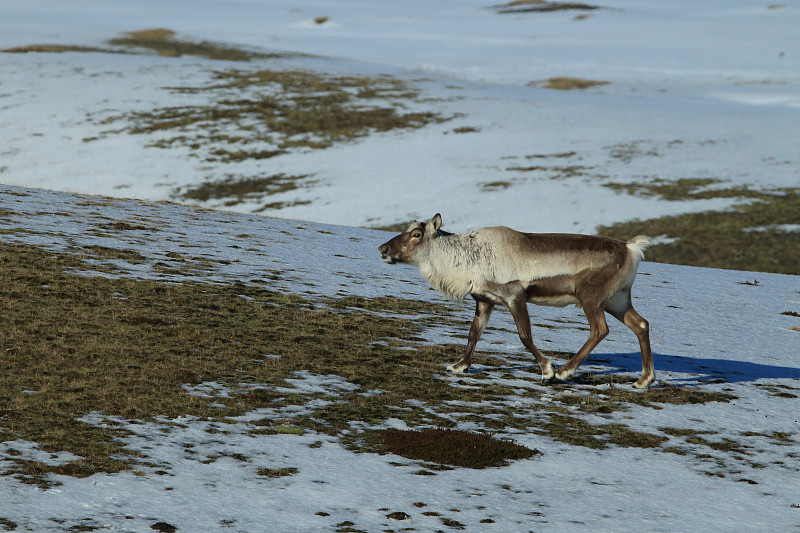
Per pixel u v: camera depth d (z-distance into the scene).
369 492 31.28
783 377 54.75
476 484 32.94
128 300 58.12
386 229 158.25
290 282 72.50
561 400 45.59
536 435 39.44
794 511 32.06
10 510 27.08
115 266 68.56
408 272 86.56
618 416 43.47
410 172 195.62
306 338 53.88
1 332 47.19
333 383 45.06
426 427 39.06
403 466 34.34
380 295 72.12
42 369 41.88
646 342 48.59
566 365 47.94
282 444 35.62
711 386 50.94
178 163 198.62
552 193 178.62
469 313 69.25
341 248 97.69
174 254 77.50
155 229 90.88
